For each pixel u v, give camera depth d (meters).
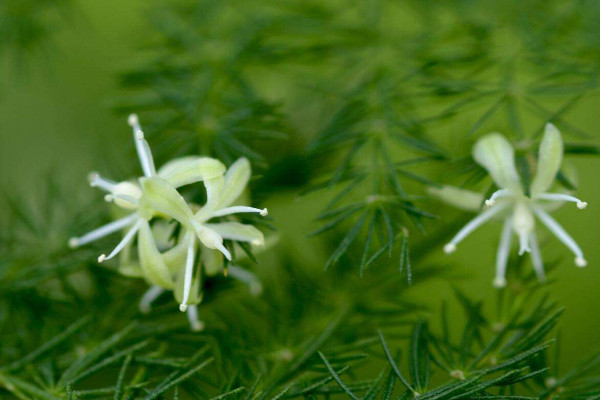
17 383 0.12
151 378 0.12
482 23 0.14
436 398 0.11
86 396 0.12
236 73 0.14
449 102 0.14
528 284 0.12
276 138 0.13
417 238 0.13
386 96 0.13
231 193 0.11
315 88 0.14
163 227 0.12
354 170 0.12
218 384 0.12
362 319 0.13
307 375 0.12
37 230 0.13
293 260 0.13
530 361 0.12
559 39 0.14
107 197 0.11
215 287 0.12
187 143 0.13
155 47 0.14
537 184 0.12
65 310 0.13
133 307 0.13
